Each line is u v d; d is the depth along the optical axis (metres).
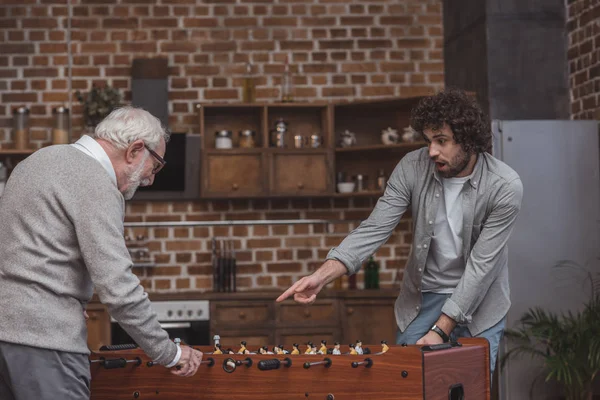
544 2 5.52
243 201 6.12
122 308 2.21
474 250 2.87
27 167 2.28
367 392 2.30
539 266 4.89
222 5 6.20
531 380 4.79
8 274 2.22
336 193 5.87
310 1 6.26
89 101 5.77
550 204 4.92
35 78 6.07
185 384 2.45
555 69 5.51
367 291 5.61
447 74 6.26
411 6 6.29
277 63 6.21
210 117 6.09
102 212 2.22
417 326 3.03
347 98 6.25
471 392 2.53
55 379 2.21
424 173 2.92
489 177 2.86
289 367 2.36
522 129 4.93
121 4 6.14
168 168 5.81
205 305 5.56
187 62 6.16
